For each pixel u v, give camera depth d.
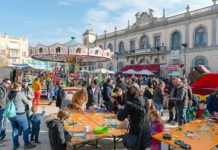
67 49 13.41
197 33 32.50
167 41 36.72
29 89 8.30
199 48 31.80
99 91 9.87
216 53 29.70
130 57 43.34
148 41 40.22
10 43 65.44
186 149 3.95
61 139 4.38
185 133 4.84
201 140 4.43
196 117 8.57
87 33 54.91
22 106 5.86
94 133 5.35
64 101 8.52
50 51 13.69
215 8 29.81
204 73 10.42
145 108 4.40
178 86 7.65
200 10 32.03
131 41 43.84
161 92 9.51
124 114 4.43
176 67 30.22
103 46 50.59
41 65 25.16
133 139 4.34
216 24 29.81
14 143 5.93
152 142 4.74
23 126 5.89
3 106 6.28
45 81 18.02
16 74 21.88
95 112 7.86
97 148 5.84
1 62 49.28
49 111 11.66
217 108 6.26
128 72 34.81
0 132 6.54
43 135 7.33
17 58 66.75
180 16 34.84
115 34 47.22
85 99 5.84
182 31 34.34
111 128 5.82
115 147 5.82
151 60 39.22
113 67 47.31
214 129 5.21
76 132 5.38
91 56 14.90
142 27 41.16
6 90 6.37
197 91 10.08
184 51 33.72
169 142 4.26
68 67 18.00
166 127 8.62
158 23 38.12
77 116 7.05
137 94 4.48
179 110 7.60
